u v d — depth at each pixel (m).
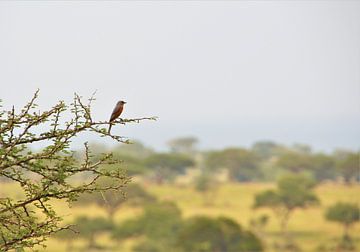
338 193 126.12
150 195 102.38
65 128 9.80
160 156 131.75
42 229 10.09
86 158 10.00
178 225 83.12
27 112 9.71
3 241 10.13
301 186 99.31
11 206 9.93
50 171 9.96
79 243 81.19
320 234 94.25
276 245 86.56
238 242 76.00
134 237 82.81
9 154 9.69
